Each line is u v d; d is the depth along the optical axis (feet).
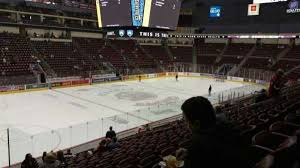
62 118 68.28
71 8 155.12
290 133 13.12
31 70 114.42
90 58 143.33
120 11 116.67
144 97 94.58
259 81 127.34
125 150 32.22
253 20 160.97
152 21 119.75
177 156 17.28
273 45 162.81
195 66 159.74
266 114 20.93
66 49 140.36
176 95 98.58
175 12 127.54
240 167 6.15
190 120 6.98
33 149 47.55
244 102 59.52
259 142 11.33
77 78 119.34
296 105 21.50
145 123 62.13
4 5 131.64
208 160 6.24
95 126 60.29
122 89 110.73
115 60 152.15
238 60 161.68
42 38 138.82
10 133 56.39
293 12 144.87
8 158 43.60
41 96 94.84
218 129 6.70
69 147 48.75
